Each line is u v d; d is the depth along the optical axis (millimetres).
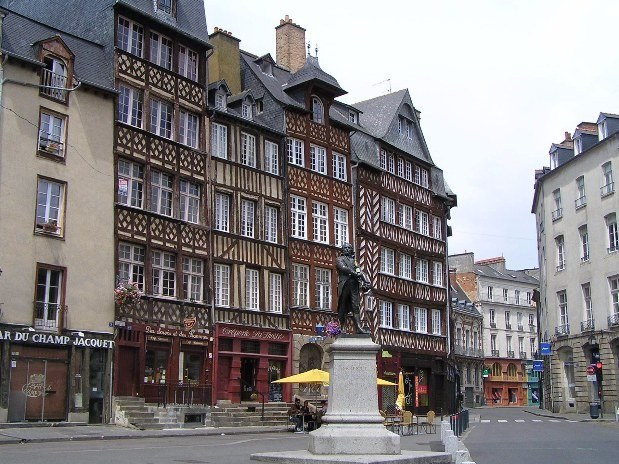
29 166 19484
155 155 22969
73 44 21484
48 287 19656
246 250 25609
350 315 13047
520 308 64938
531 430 21859
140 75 22906
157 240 22578
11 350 18516
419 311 35094
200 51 25359
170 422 20719
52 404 19297
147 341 21766
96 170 21203
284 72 31547
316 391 27219
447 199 38062
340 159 30516
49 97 20219
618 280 31516
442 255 37469
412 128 36594
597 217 33156
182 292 23188
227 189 25344
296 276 27531
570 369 35594
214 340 23812
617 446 15508
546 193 38219
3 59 19281
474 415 35656
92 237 20812
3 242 18625
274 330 25969
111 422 20328
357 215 30719
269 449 14164
